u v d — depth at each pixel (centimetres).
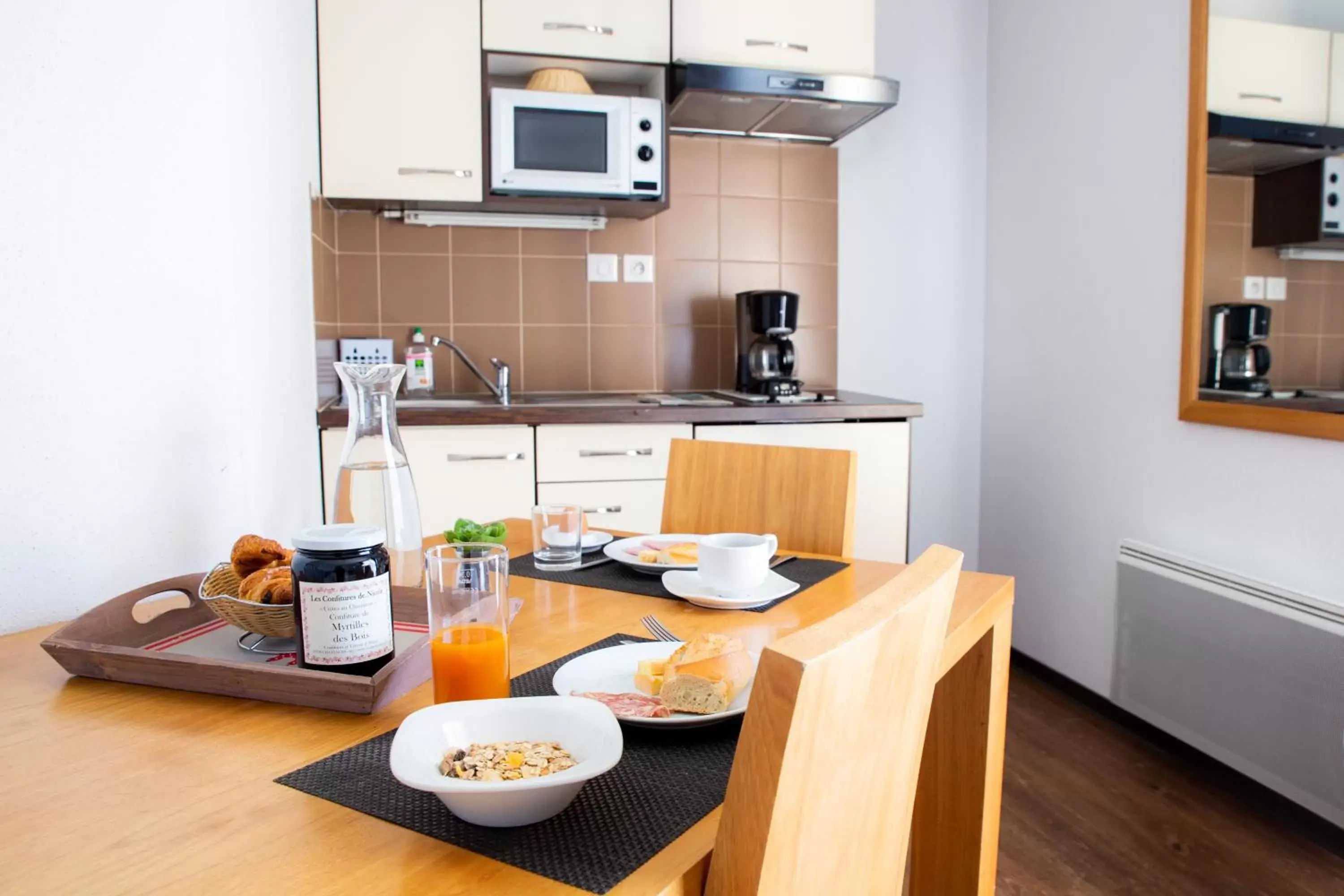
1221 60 218
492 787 56
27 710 82
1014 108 311
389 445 114
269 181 188
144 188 129
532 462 256
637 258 312
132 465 129
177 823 62
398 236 294
